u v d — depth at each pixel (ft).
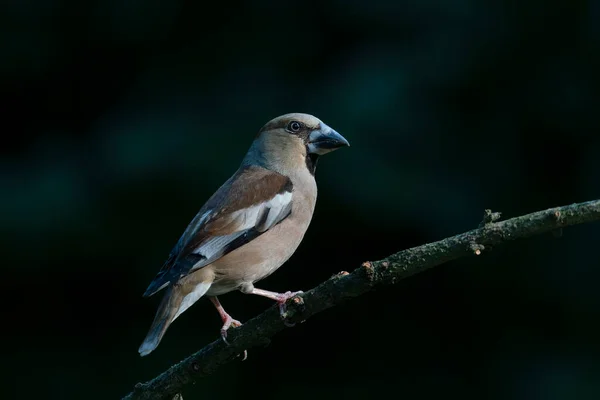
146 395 23.68
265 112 41.78
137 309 42.06
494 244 18.22
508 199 40.52
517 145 40.88
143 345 24.91
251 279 27.50
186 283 26.09
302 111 41.39
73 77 43.96
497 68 40.83
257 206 27.91
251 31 43.65
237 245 26.99
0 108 43.14
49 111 43.55
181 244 26.89
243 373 42.14
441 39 41.19
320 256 41.73
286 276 42.01
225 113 41.98
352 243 41.14
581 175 40.70
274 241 27.91
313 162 30.58
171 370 23.52
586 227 40.22
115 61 44.19
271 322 21.61
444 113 40.40
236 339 22.24
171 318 25.53
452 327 41.93
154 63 43.83
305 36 43.34
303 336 42.75
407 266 19.06
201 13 44.06
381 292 42.63
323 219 40.27
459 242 18.39
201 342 41.32
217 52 43.57
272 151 30.04
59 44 44.52
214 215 27.37
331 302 20.52
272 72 42.96
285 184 29.01
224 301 41.65
